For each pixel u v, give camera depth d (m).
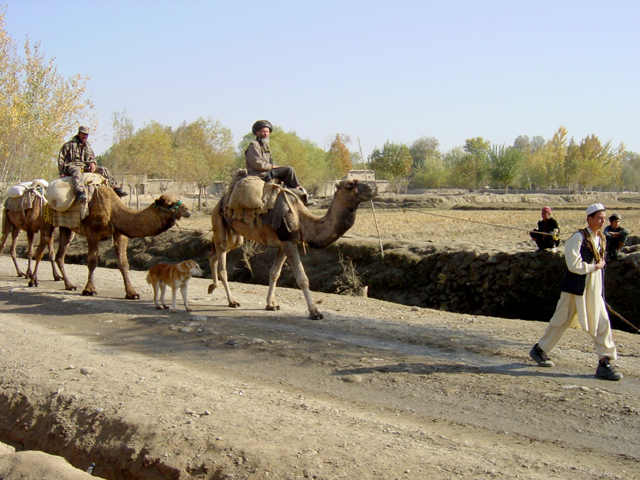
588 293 6.62
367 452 4.62
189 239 26.86
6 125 29.80
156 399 5.87
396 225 32.44
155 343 8.45
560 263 16.03
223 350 8.00
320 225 10.05
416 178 104.69
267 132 10.90
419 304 18.38
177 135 81.75
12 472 4.68
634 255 14.68
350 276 19.69
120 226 11.96
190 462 4.68
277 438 4.89
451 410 5.75
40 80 32.12
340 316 10.55
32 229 14.78
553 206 52.38
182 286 10.55
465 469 4.34
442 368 7.05
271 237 10.36
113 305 11.12
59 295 12.21
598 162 85.94
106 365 7.15
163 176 71.06
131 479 4.87
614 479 4.24
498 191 88.06
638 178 131.38
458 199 58.78
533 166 96.94
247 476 4.39
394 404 5.94
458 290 17.91
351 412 5.69
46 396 6.15
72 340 8.55
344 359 7.46
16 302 11.75
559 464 4.48
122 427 5.31
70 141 12.64
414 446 4.80
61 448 5.46
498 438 5.08
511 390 6.24
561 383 6.46
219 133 63.22
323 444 4.77
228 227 11.13
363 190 9.61
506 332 9.10
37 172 32.22
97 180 12.28
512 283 16.81
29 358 7.45
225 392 6.16
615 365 7.18
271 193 10.23
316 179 74.94
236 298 12.43
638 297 14.35
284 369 7.15
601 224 6.65
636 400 5.88
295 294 13.45
